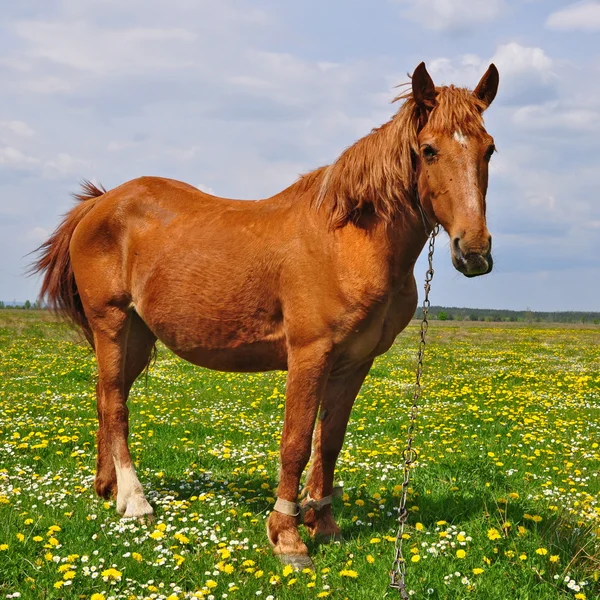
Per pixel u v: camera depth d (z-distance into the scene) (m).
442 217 3.76
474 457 6.88
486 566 4.02
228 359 4.78
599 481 6.12
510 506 5.00
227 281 4.55
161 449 7.20
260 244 4.45
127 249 5.19
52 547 4.14
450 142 3.70
